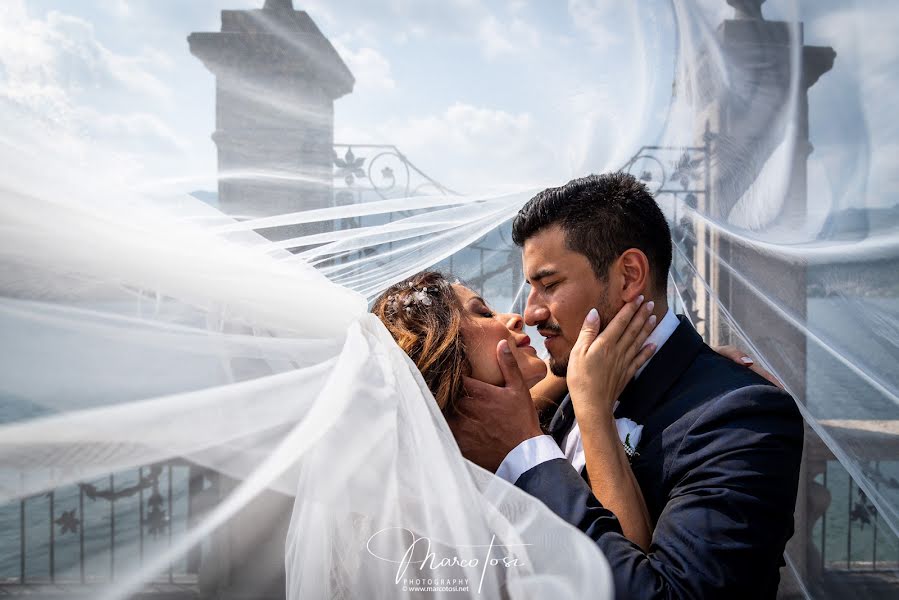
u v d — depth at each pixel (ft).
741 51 9.42
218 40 4.69
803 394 9.37
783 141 9.44
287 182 5.36
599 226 5.41
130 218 2.85
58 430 2.47
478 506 3.67
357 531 3.69
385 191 6.31
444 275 5.86
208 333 3.01
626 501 4.54
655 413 5.22
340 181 5.96
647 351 5.26
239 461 3.05
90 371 2.59
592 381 4.98
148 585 2.67
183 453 2.81
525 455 4.62
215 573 3.12
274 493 3.59
